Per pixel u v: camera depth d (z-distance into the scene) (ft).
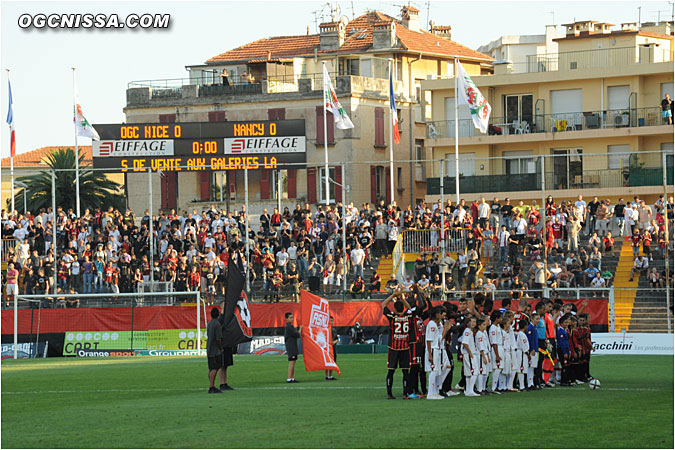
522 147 267.59
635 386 103.71
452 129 274.16
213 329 102.32
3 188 368.48
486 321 96.32
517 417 77.10
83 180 316.19
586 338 110.63
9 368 146.92
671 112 250.57
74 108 233.55
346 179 284.61
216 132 249.14
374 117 291.38
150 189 192.44
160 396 100.17
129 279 203.51
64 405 92.73
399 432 69.51
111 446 66.08
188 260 207.51
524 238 204.03
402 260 204.23
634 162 251.19
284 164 235.81
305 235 207.51
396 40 306.35
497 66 288.51
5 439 70.23
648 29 305.53
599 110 260.21
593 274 189.26
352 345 171.32
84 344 178.70
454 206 213.25
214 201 294.66
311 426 72.90
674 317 162.20
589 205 218.79
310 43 323.37
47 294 193.98
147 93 300.61
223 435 69.46
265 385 111.14
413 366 92.12
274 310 177.68
